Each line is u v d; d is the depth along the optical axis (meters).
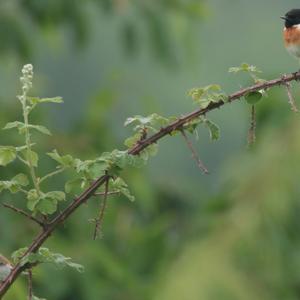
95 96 14.06
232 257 11.05
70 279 11.74
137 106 14.27
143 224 14.01
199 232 11.61
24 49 12.84
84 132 13.42
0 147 5.65
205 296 10.79
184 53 13.48
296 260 11.05
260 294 10.85
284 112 11.98
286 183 11.30
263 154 11.67
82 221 12.30
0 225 11.28
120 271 12.21
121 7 13.13
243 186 11.62
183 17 13.48
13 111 12.36
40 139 12.12
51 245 11.91
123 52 13.34
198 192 14.49
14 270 5.55
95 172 5.56
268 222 11.21
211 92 5.88
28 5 12.80
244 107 12.32
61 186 11.34
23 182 5.70
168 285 10.97
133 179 13.20
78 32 13.04
